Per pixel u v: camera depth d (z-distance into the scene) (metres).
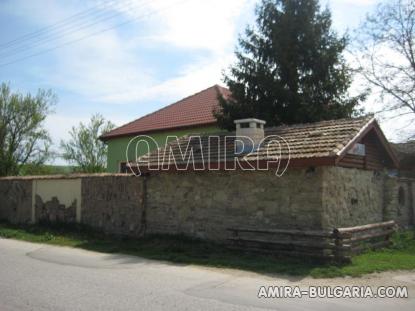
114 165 25.58
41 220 18.28
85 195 16.67
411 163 22.78
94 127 35.75
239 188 12.36
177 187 13.93
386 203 14.51
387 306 6.85
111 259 11.01
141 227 14.70
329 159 10.41
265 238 11.54
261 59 19.02
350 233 10.12
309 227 10.92
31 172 28.55
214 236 12.84
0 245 13.61
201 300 7.03
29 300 6.95
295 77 18.48
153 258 11.09
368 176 13.60
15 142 27.55
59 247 13.16
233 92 19.02
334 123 13.10
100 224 16.03
